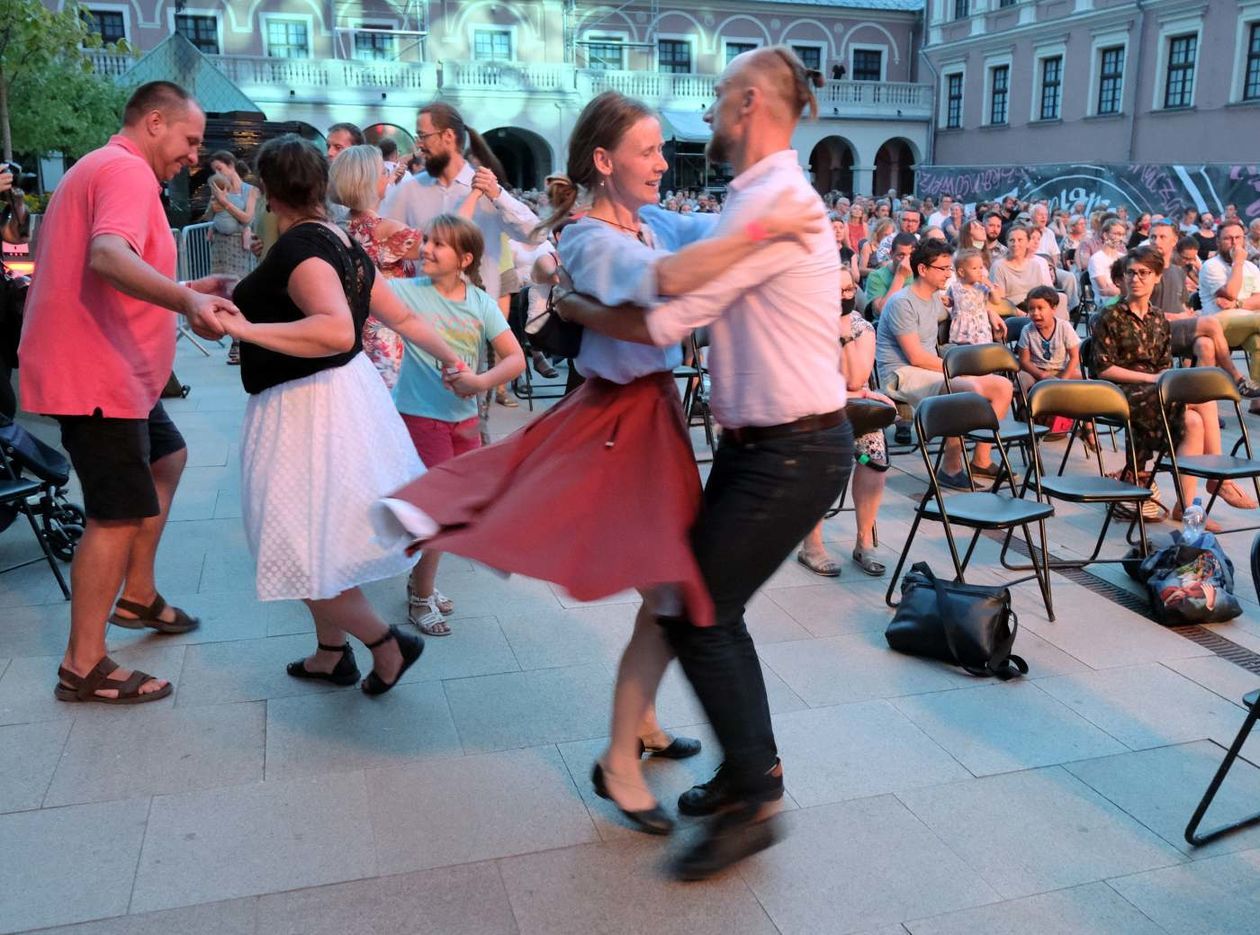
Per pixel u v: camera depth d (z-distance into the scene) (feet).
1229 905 8.23
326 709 10.91
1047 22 94.38
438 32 98.84
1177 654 12.80
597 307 7.21
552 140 97.09
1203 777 10.05
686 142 91.09
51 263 9.99
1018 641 13.16
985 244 30.63
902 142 113.39
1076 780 9.95
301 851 8.63
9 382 17.47
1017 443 19.83
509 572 7.29
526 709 11.01
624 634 12.87
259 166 9.54
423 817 9.12
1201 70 81.30
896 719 11.05
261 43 94.53
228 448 21.15
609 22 103.45
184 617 12.66
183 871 8.35
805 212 6.86
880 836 9.01
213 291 11.01
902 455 22.62
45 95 46.50
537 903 8.08
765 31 108.58
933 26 109.29
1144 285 18.33
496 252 16.72
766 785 7.93
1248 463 16.51
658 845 8.79
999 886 8.39
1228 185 57.21
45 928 7.69
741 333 7.55
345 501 9.75
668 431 7.89
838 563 15.80
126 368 10.16
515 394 26.94
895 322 20.66
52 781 9.51
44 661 11.78
